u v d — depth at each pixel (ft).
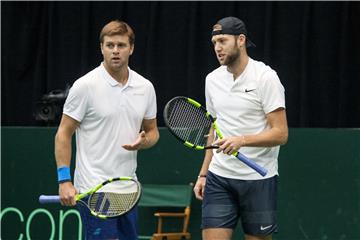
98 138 24.44
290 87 40.86
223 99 26.21
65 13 42.37
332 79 40.83
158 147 36.83
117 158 24.50
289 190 35.65
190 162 36.58
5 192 37.65
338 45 40.60
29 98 43.52
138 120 24.91
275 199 26.50
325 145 35.42
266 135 24.97
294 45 40.83
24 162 37.58
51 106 39.52
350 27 40.45
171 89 42.04
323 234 35.42
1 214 37.70
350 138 35.22
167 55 41.91
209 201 26.68
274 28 40.83
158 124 42.24
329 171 35.40
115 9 42.42
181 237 36.58
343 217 35.29
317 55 40.81
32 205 37.47
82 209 24.81
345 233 35.24
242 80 25.81
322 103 40.88
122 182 24.57
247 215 26.35
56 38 42.55
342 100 40.06
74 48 42.52
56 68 42.60
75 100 24.25
